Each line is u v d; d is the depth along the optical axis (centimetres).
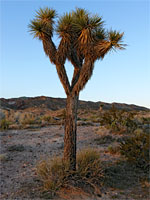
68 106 537
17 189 504
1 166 670
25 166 672
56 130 1420
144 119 1767
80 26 483
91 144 984
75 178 516
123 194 480
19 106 6269
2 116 1988
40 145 981
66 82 532
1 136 1205
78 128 1465
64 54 517
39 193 480
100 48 472
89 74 500
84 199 457
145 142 668
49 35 536
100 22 487
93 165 571
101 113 3183
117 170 612
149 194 478
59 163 536
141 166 632
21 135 1241
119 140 1002
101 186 515
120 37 463
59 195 471
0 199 454
